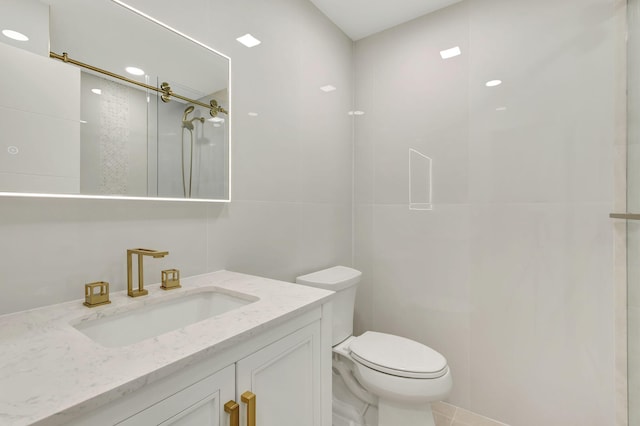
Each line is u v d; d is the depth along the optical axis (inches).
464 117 69.0
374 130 82.4
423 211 74.4
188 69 46.8
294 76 66.2
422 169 74.6
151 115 42.6
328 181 76.5
